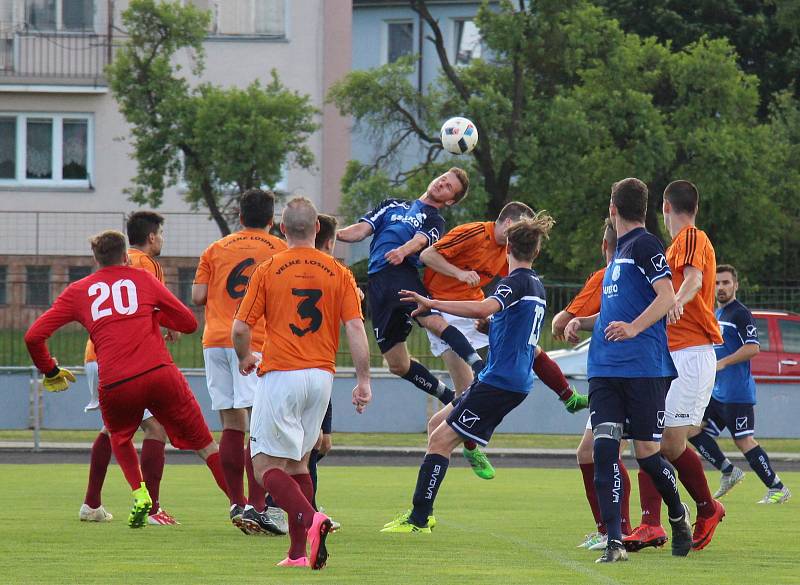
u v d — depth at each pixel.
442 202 27.95
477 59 80.88
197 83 90.94
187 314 23.52
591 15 76.31
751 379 33.62
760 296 64.06
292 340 19.31
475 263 26.84
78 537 22.56
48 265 89.81
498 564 19.00
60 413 48.66
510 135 75.69
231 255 24.92
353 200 75.56
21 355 63.12
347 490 34.62
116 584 16.53
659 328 20.20
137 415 23.23
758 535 24.42
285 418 19.27
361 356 19.70
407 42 123.12
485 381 22.91
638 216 20.38
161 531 23.75
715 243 84.25
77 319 23.19
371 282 28.02
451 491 34.75
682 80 80.88
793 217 90.69
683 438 21.77
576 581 17.00
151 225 27.17
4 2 89.50
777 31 114.12
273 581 16.78
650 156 77.50
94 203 90.94
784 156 88.06
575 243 83.12
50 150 90.88
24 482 35.59
